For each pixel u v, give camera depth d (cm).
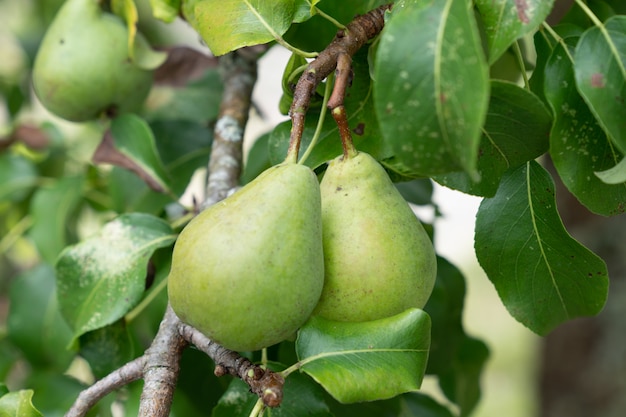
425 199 88
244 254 63
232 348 65
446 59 60
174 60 93
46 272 91
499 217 72
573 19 77
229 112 84
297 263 64
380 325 66
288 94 71
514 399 215
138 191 89
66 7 85
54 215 94
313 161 71
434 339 87
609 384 106
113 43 85
